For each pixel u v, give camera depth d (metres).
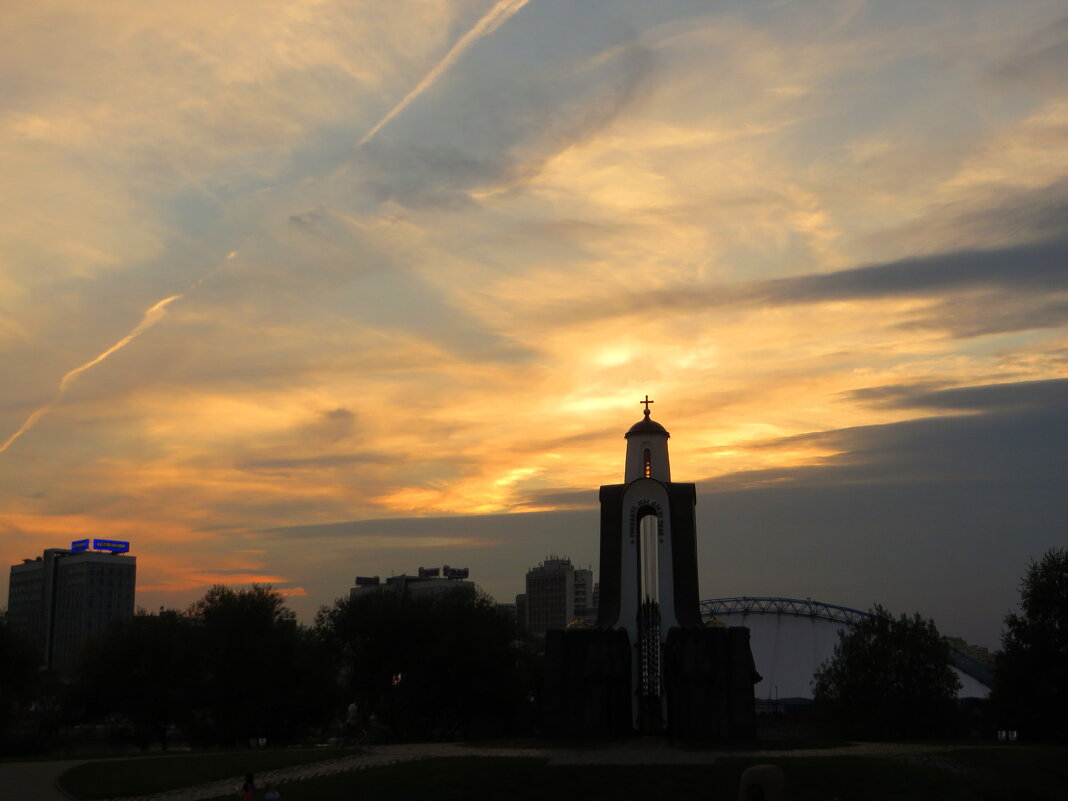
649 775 48.91
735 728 64.00
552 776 49.00
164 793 49.31
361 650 94.25
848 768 50.00
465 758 53.31
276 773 52.91
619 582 71.19
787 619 149.88
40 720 98.56
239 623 94.69
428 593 101.31
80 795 49.06
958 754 55.31
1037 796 48.44
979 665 139.88
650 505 72.00
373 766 52.53
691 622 68.81
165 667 99.25
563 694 67.00
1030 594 81.62
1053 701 78.06
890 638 90.12
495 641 92.31
